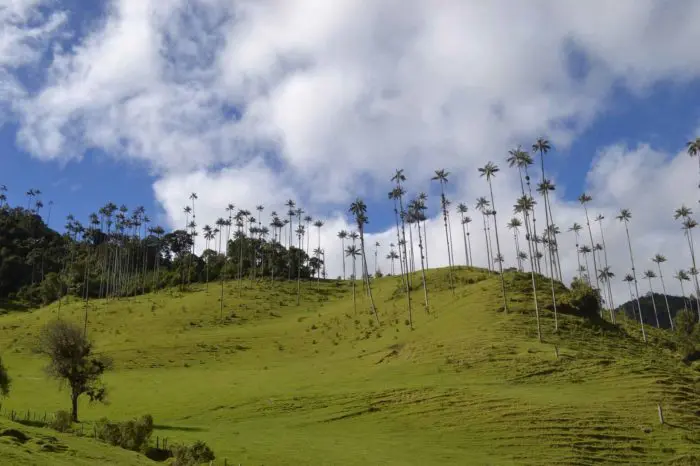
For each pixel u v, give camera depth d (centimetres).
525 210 11088
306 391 6456
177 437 4706
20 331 13200
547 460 4184
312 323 12731
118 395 7125
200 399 6525
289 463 3906
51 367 5625
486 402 5416
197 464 3503
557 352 6956
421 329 9438
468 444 4559
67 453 2827
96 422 4859
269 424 5356
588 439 4550
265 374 8169
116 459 3023
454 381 6322
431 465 3984
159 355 10225
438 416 5234
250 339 11538
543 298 9781
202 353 10412
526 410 5141
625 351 7706
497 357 7006
